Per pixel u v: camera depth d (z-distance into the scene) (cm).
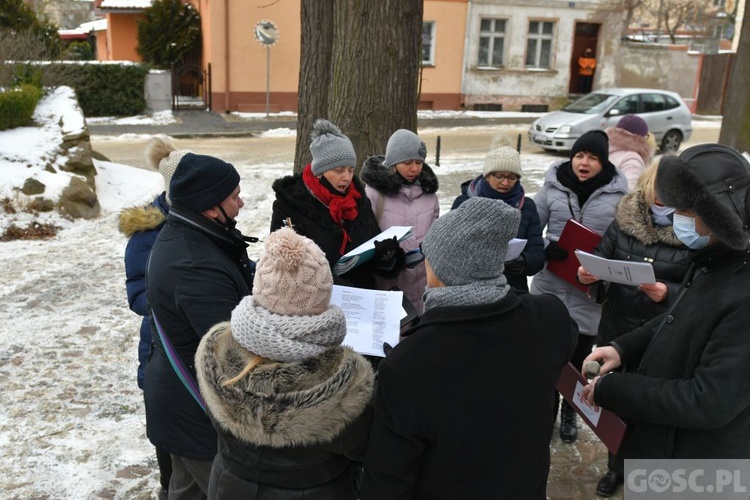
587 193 348
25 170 810
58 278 603
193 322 206
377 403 162
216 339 176
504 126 1906
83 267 638
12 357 436
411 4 527
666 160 180
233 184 223
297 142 695
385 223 345
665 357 191
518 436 165
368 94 532
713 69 2378
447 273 163
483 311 161
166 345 215
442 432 158
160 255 217
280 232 167
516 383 163
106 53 2962
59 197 796
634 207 290
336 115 546
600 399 198
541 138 1423
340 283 287
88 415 369
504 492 165
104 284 588
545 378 169
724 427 181
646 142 463
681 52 2294
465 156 1368
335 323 164
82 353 446
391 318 250
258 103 1958
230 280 217
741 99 1011
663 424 185
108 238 749
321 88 671
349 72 534
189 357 215
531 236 327
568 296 344
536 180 1081
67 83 1261
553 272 339
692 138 1778
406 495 163
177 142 1523
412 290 340
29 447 336
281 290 159
